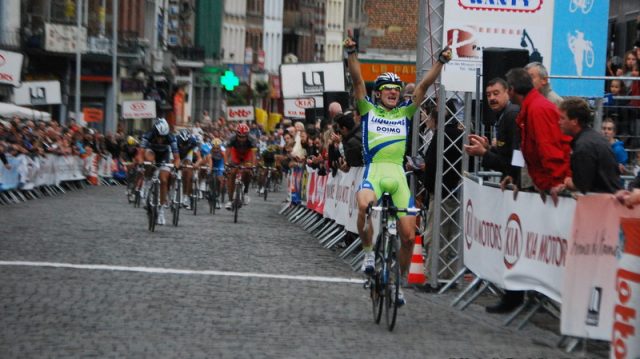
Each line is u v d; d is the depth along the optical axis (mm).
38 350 11031
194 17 102688
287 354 11203
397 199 13656
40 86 50188
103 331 12133
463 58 17141
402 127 13820
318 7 142875
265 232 26344
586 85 18625
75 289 15117
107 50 68875
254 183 57562
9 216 27938
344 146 21172
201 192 41750
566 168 13250
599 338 11047
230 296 15039
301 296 15391
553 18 17438
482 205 14711
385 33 64312
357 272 18641
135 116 63625
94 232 23906
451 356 11453
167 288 15547
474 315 14500
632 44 24375
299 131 32656
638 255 9633
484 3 17219
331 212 24172
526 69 14531
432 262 16844
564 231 12039
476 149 14539
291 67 54656
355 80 13883
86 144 49375
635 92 18078
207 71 103000
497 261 14086
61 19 64188
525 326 13664
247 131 30922
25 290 14883
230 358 10914
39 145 40156
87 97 69750
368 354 11398
